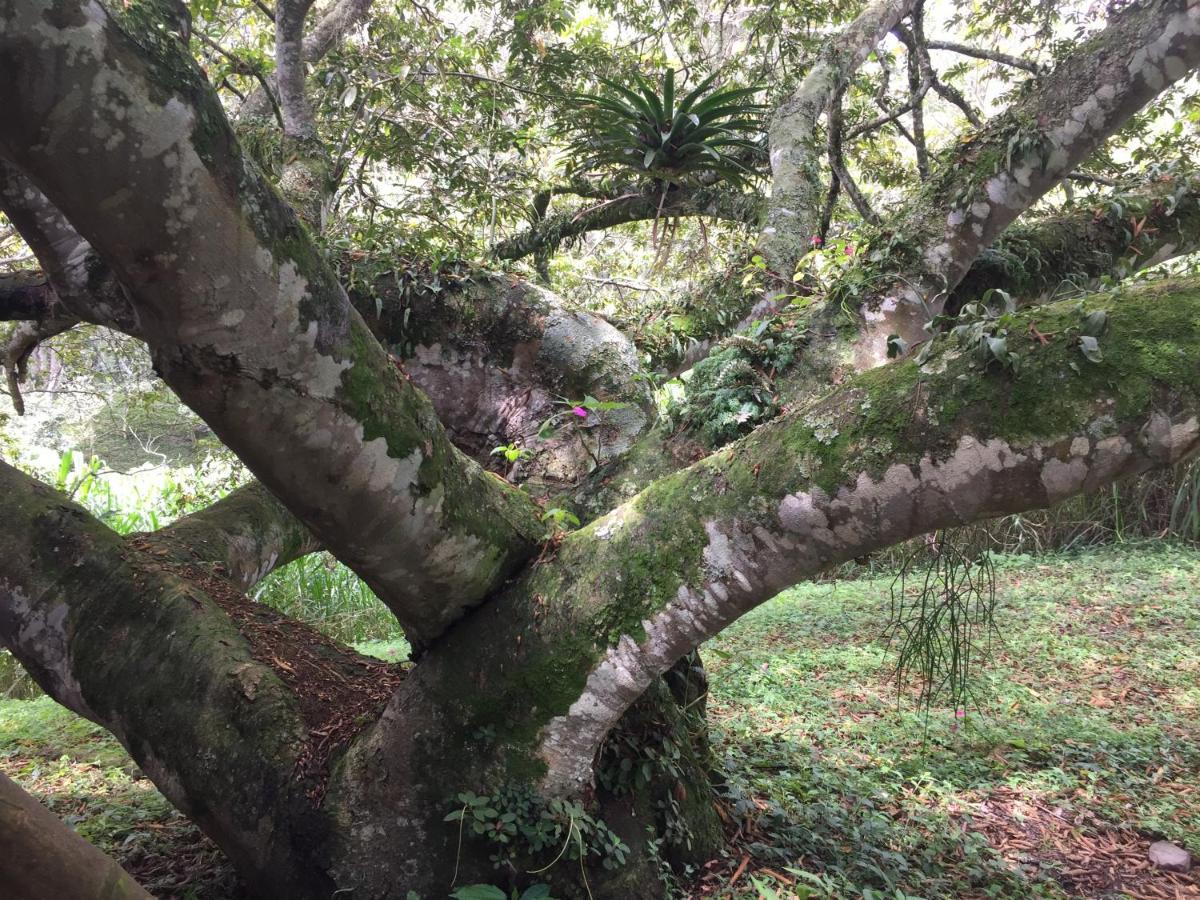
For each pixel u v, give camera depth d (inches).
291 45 163.5
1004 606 267.4
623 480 119.6
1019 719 176.2
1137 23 113.3
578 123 233.9
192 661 96.7
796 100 212.8
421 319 141.0
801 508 73.4
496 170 230.5
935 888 106.4
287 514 146.2
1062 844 125.4
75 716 200.4
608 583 83.7
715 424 116.4
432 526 80.6
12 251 298.7
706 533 79.0
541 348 142.2
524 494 98.3
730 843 114.3
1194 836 125.4
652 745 104.4
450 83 241.3
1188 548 326.0
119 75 50.6
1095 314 64.3
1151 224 149.3
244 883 104.7
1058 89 119.5
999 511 68.7
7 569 101.0
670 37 320.2
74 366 358.0
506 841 86.1
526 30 253.6
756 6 309.3
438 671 89.8
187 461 446.0
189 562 115.6
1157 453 62.0
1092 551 343.0
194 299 59.0
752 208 236.5
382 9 268.5
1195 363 60.7
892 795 138.4
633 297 307.1
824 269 148.4
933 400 68.2
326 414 68.6
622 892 93.8
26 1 46.7
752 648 240.8
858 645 237.3
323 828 88.5
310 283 64.5
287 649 105.3
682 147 209.9
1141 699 190.2
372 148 219.6
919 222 130.2
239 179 58.3
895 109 273.7
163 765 94.6
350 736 93.8
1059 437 63.4
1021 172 122.6
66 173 52.0
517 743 87.8
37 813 44.8
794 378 123.0
